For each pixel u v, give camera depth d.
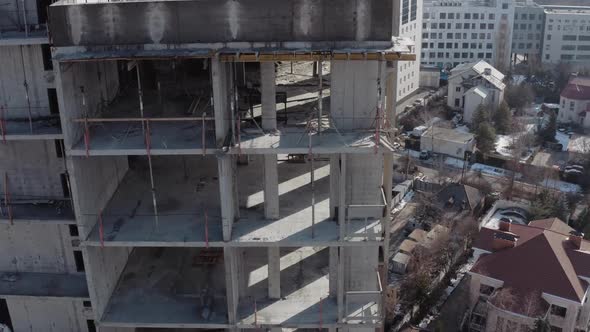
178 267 22.11
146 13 16.08
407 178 68.56
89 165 18.56
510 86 95.00
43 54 19.34
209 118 16.94
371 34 16.08
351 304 19.77
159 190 21.11
